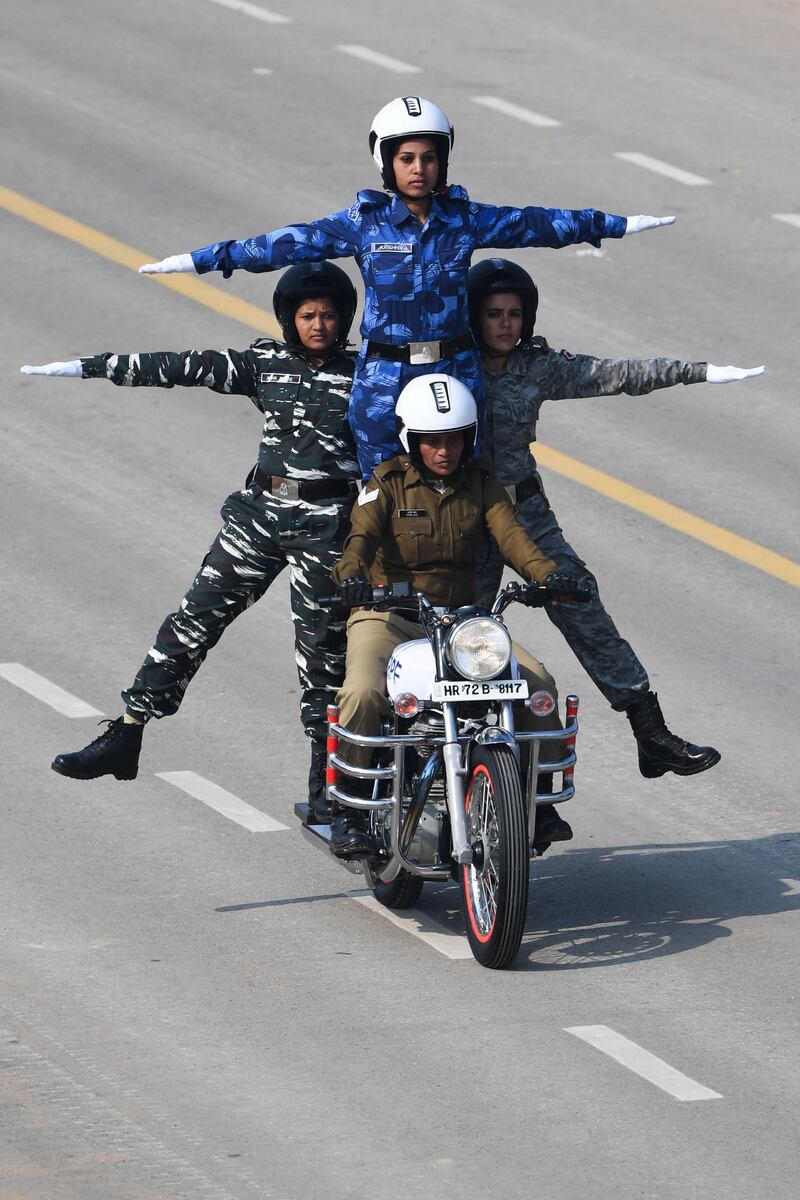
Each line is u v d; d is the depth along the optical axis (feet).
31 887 113.19
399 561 107.65
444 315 111.34
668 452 191.31
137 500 177.78
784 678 147.84
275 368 112.57
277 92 284.82
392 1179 82.17
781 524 176.65
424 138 110.11
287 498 112.37
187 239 236.43
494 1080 91.15
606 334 214.90
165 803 126.11
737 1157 84.38
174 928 108.68
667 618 158.10
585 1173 82.79
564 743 106.32
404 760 105.50
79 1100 88.69
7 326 213.25
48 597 158.51
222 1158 83.71
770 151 270.87
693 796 129.59
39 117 272.92
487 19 322.55
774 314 222.48
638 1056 93.81
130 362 111.65
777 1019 98.32
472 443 106.32
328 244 112.37
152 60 296.71
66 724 137.08
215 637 115.85
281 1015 98.02
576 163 261.85
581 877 117.80
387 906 112.98
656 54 308.40
